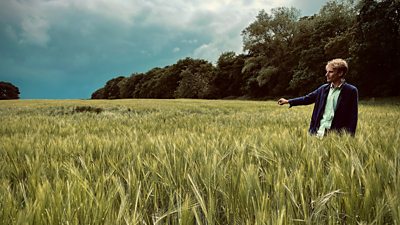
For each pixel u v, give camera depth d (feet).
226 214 5.30
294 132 14.05
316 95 15.57
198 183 6.41
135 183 6.09
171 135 14.73
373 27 139.64
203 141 10.70
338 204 5.09
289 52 224.33
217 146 9.66
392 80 149.89
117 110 69.87
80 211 4.63
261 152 8.82
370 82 162.61
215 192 5.81
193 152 8.61
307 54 195.11
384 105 96.94
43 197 4.96
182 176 6.78
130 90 504.43
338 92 14.61
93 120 31.71
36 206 4.56
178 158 7.80
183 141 10.45
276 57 230.07
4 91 433.48
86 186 5.48
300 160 7.73
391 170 6.14
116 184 5.76
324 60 189.47
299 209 4.83
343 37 164.55
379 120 28.68
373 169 6.31
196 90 334.24
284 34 225.56
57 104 109.29
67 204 4.73
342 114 14.38
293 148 9.09
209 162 6.90
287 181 5.72
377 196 5.05
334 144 9.18
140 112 61.41
